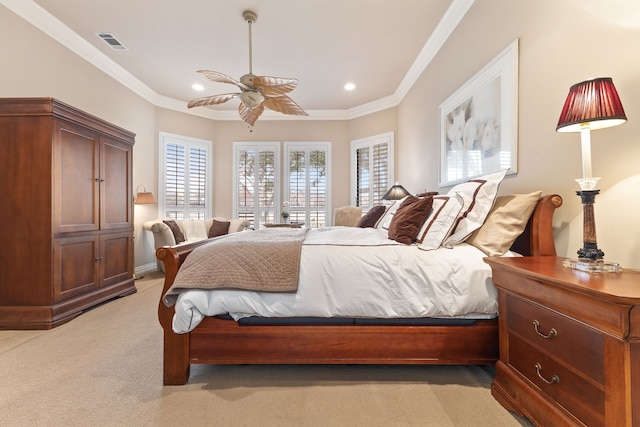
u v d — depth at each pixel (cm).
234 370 167
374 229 297
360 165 539
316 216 560
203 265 150
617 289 84
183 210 511
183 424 124
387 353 155
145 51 348
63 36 303
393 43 331
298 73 404
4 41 253
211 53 353
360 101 507
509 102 193
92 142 275
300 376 161
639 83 122
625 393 80
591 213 118
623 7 127
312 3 267
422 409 134
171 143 494
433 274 151
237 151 558
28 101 231
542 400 110
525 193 182
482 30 229
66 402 138
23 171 232
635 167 123
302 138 557
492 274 143
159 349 192
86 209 267
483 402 138
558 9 157
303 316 151
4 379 157
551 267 119
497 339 154
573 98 118
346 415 130
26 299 231
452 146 276
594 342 89
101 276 284
